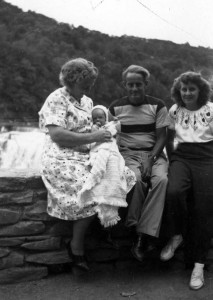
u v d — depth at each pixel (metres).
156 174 2.76
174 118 2.95
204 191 2.70
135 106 3.01
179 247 2.99
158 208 2.67
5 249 2.71
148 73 2.94
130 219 2.70
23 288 2.65
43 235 2.77
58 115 2.59
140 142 3.01
